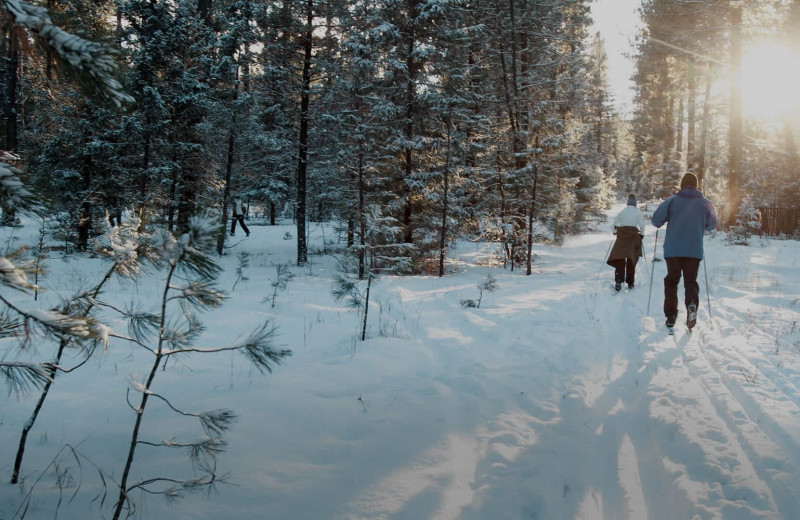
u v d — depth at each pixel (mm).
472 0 16016
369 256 10656
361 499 2393
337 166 13586
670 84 30297
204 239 1861
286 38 15609
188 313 2123
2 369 1970
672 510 2447
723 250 16000
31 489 2299
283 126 18422
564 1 16312
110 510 2191
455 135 13867
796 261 13133
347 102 13664
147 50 14883
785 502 2355
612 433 3273
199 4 18391
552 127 14508
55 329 1487
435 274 13539
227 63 16328
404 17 13703
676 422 3297
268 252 17891
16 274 1424
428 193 13117
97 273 10258
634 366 4660
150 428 3018
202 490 2381
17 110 14000
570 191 22406
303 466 2688
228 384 3889
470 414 3500
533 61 16062
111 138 15219
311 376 4137
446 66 13516
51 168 14062
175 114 16016
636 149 46375
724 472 2646
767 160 22188
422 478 2621
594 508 2463
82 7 5434
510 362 4781
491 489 2557
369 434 3131
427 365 4746
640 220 9281
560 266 14664
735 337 5570
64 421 3090
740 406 3521
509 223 14750
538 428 3314
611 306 7758
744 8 18516
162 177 15688
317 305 7551
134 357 4512
